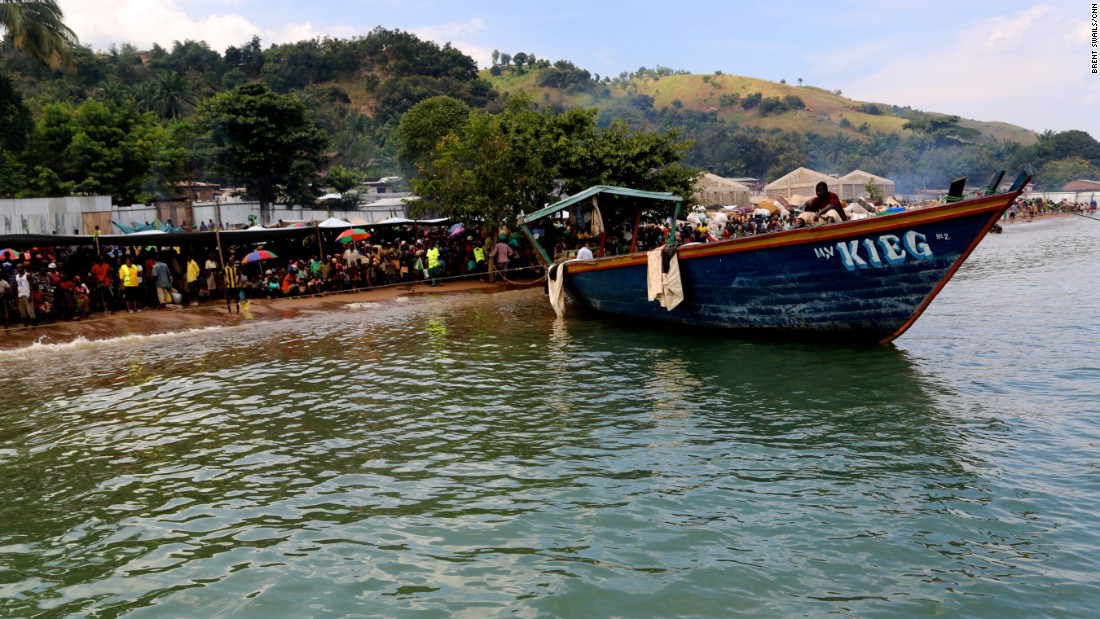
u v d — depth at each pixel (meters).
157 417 12.02
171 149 68.12
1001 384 11.69
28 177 57.59
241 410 12.25
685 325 18.41
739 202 64.06
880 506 7.52
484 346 17.23
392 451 9.84
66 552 7.23
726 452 9.28
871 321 14.96
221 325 22.05
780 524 7.20
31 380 15.29
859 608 5.74
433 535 7.25
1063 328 15.92
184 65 185.62
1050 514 7.11
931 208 13.23
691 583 6.17
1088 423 9.52
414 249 30.92
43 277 23.06
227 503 8.29
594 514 7.57
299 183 69.56
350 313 23.95
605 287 19.97
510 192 30.92
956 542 6.71
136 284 23.95
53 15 37.50
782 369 13.58
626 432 10.24
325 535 7.34
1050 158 143.00
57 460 10.04
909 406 10.83
